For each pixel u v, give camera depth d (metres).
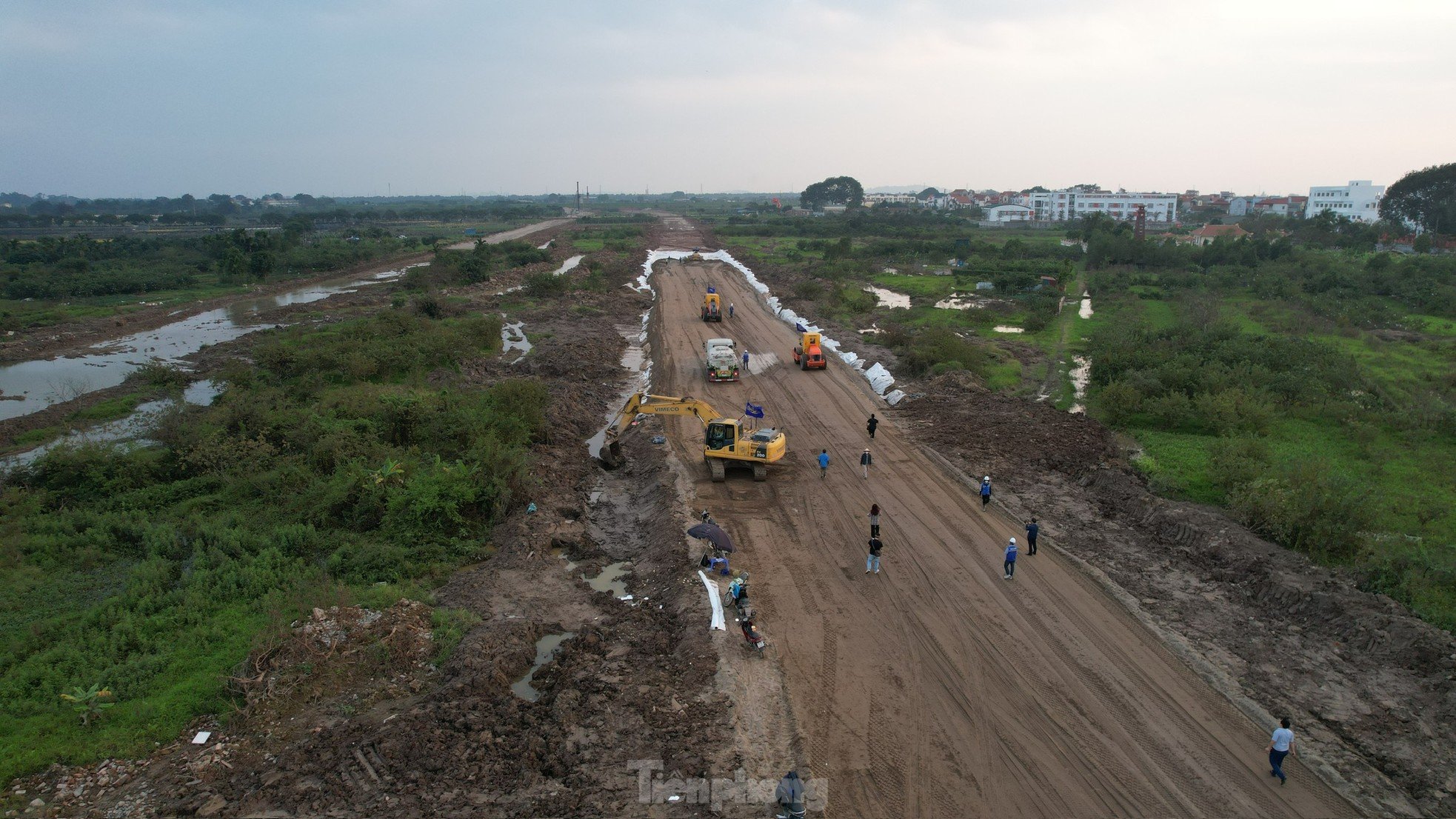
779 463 31.58
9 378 47.72
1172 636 18.86
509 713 16.20
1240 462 27.28
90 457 28.80
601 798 13.66
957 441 33.56
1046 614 20.11
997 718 16.11
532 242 142.75
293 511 25.92
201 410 34.66
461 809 13.49
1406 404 36.53
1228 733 15.62
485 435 30.19
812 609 20.41
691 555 23.30
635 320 65.69
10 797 14.06
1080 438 33.56
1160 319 62.59
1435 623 18.83
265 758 15.30
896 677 17.52
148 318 65.56
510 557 23.50
